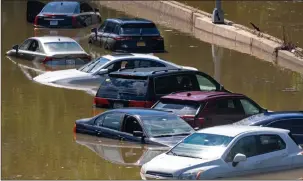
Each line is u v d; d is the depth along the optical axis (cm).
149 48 7425
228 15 9475
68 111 5006
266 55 7081
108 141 4134
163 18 9938
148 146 3919
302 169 3453
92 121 4272
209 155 3300
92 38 7931
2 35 8594
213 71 6366
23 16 10100
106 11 10494
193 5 10450
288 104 5122
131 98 4916
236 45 7675
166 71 4969
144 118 4034
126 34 7462
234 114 4312
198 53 7294
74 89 5744
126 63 5859
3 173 3572
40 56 6906
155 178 3294
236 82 5919
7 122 4706
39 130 4481
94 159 3809
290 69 6431
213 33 8475
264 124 3856
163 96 4569
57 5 9181
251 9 9912
